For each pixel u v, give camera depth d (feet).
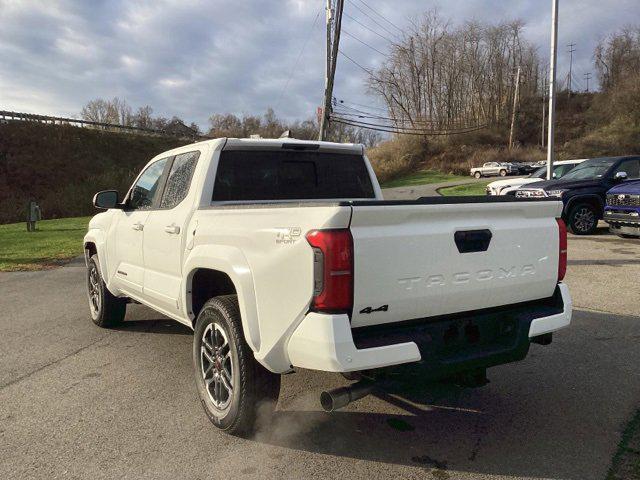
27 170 154.92
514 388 14.01
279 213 10.10
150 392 14.23
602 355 16.15
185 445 11.23
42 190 151.12
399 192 117.08
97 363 16.74
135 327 21.20
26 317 23.68
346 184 16.90
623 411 12.47
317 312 9.18
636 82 242.99
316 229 9.13
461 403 13.21
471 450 10.86
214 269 11.79
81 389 14.53
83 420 12.55
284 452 10.89
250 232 10.73
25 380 15.33
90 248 21.44
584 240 38.58
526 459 10.44
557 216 11.96
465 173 198.59
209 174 13.92
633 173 42.50
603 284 25.09
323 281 9.04
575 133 264.11
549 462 10.32
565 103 307.17
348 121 90.38
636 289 23.94
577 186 41.06
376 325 9.68
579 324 19.26
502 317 11.23
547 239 11.61
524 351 10.89
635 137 217.15
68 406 13.39
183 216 13.74
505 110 275.80
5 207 139.74
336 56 53.78
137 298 17.40
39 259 44.73
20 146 161.07
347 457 10.66
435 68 257.75
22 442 11.48
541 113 284.20
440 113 260.42
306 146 15.80
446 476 9.89
